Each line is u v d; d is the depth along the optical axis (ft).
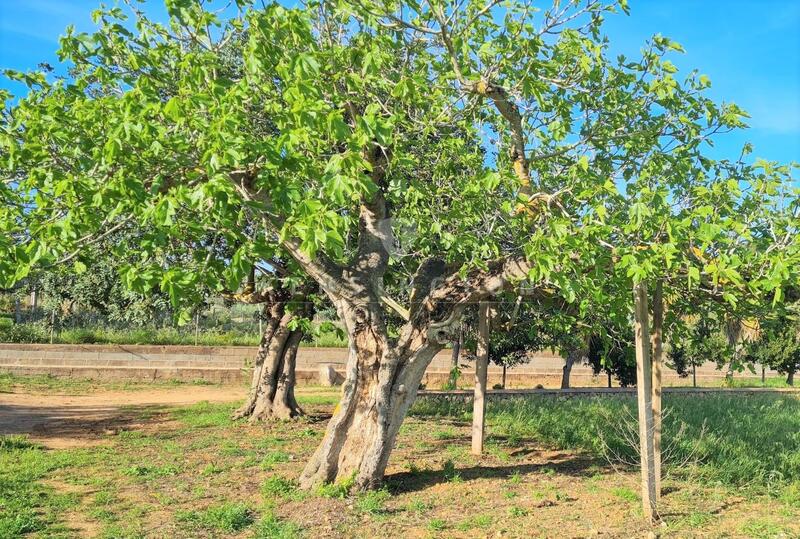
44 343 87.66
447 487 30.60
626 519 26.11
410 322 29.37
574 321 36.24
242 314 113.19
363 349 29.17
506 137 31.22
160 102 22.16
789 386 93.15
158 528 24.53
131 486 30.55
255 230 25.57
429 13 27.96
